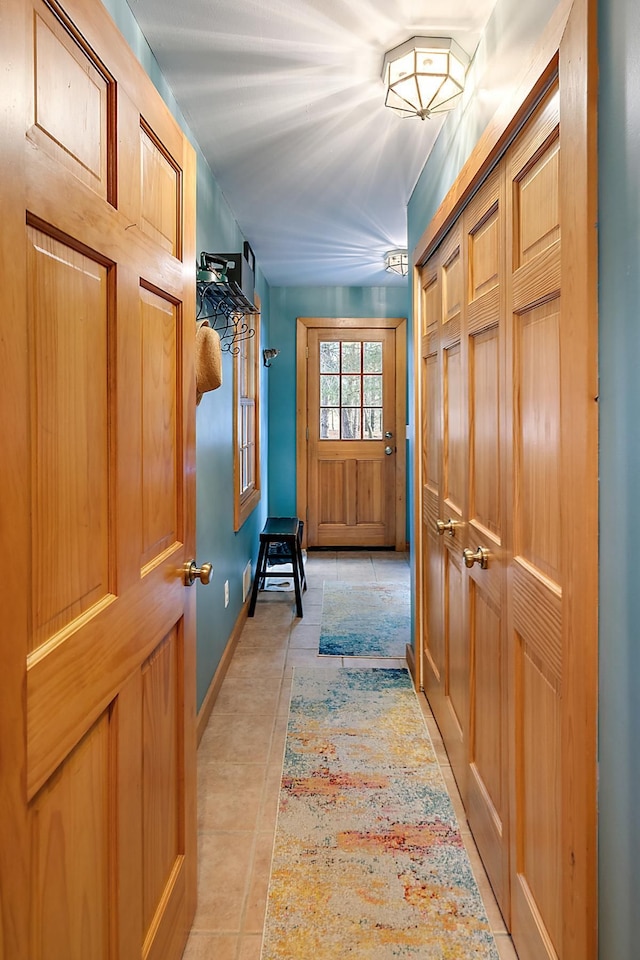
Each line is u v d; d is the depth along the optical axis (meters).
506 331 1.40
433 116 2.09
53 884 0.78
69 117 0.82
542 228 1.17
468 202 1.75
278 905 1.51
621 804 0.84
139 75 1.09
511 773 1.38
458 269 1.91
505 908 1.44
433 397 2.40
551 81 1.09
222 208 2.92
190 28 1.65
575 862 0.96
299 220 3.33
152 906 1.17
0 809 0.64
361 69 1.85
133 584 1.06
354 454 5.50
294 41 1.71
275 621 3.66
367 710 2.54
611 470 0.87
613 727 0.87
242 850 1.71
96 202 0.90
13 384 0.67
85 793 0.88
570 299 0.97
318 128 2.23
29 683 0.71
